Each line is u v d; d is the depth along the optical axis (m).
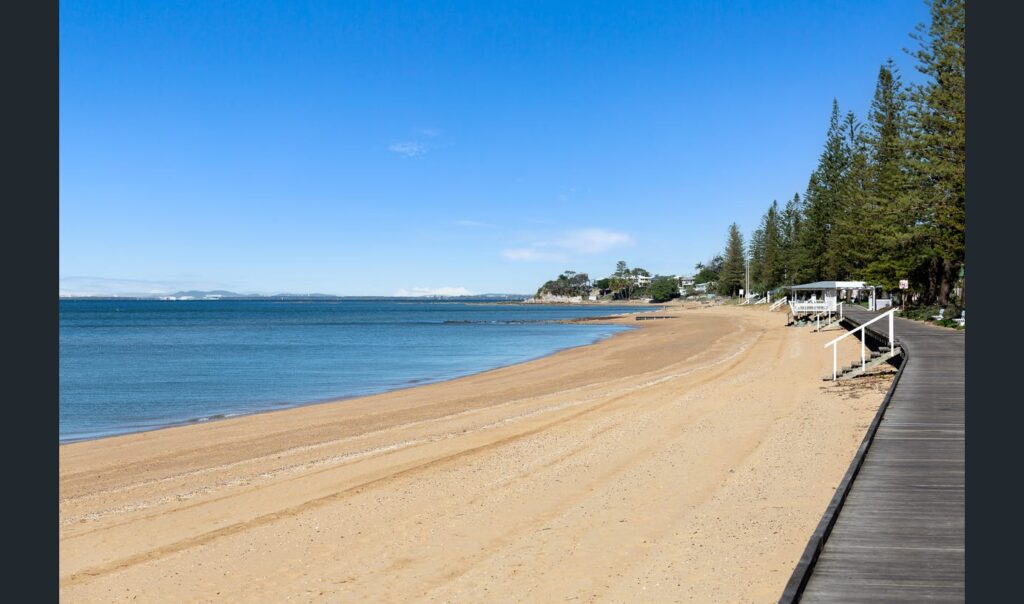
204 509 9.66
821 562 5.45
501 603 6.26
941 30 32.47
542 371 28.94
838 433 12.00
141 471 12.68
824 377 19.02
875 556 5.54
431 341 54.00
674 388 19.73
